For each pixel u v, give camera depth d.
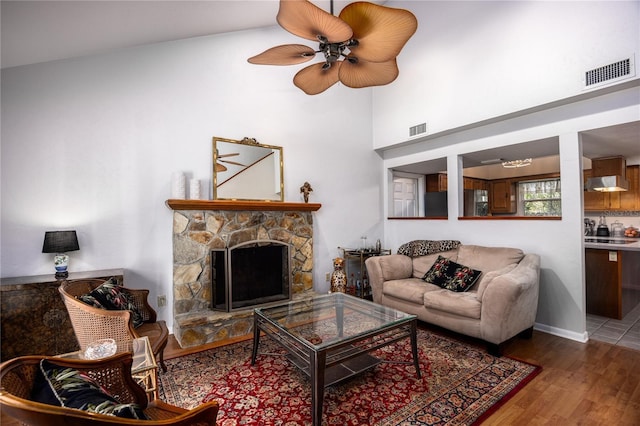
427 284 3.55
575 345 2.92
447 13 4.03
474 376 2.36
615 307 3.62
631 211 5.20
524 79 3.30
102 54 3.08
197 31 3.40
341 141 4.78
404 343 2.96
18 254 2.74
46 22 2.17
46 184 2.84
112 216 3.11
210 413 1.11
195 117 3.57
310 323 2.37
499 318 2.62
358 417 1.90
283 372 2.46
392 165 5.17
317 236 4.51
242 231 3.68
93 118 3.04
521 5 3.32
